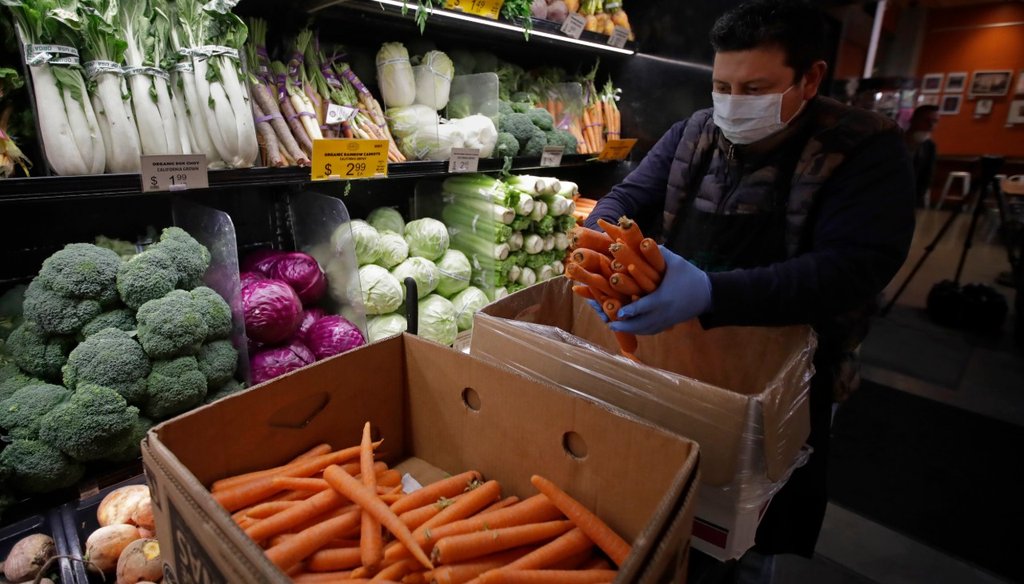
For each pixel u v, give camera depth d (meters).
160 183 1.28
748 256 1.31
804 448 1.04
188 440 0.81
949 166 5.36
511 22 2.05
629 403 0.92
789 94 1.12
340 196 2.14
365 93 1.94
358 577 0.78
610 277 0.98
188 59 1.34
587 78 2.75
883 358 3.81
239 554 0.57
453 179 2.17
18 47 1.18
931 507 2.41
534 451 0.93
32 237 1.48
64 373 1.16
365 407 1.06
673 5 2.48
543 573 0.77
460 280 2.07
